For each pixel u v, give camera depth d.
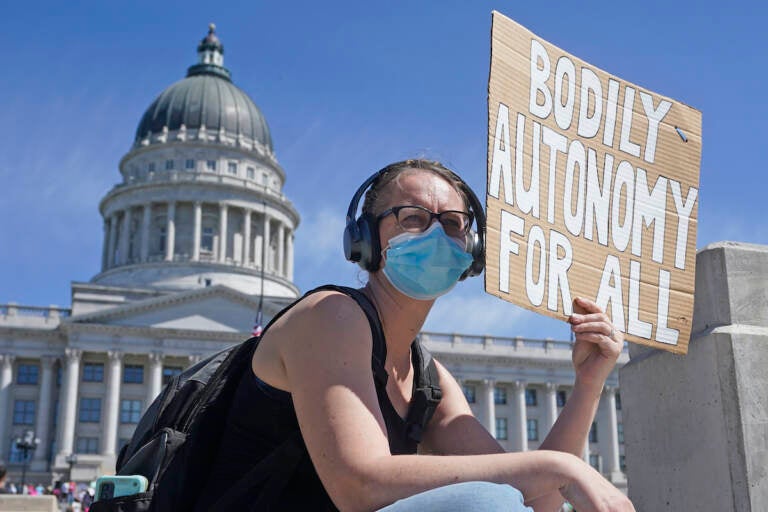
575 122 4.31
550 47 4.25
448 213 3.15
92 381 81.94
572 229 4.17
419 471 2.34
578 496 2.28
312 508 2.82
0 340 81.50
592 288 4.22
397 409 3.18
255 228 106.19
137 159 107.31
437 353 88.50
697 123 4.95
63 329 80.69
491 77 3.88
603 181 4.43
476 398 90.38
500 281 3.64
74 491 64.38
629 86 4.70
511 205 3.81
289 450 2.76
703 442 4.79
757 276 4.97
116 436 79.50
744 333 4.74
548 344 92.31
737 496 4.52
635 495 5.38
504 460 2.36
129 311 81.50
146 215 101.56
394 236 3.12
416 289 3.06
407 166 3.31
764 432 4.62
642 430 5.35
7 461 79.25
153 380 80.38
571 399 3.50
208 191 102.38
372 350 2.88
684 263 4.76
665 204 4.72
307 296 2.82
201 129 107.44
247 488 2.78
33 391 82.62
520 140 3.97
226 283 98.06
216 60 118.62
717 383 4.71
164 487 3.00
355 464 2.39
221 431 3.00
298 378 2.60
